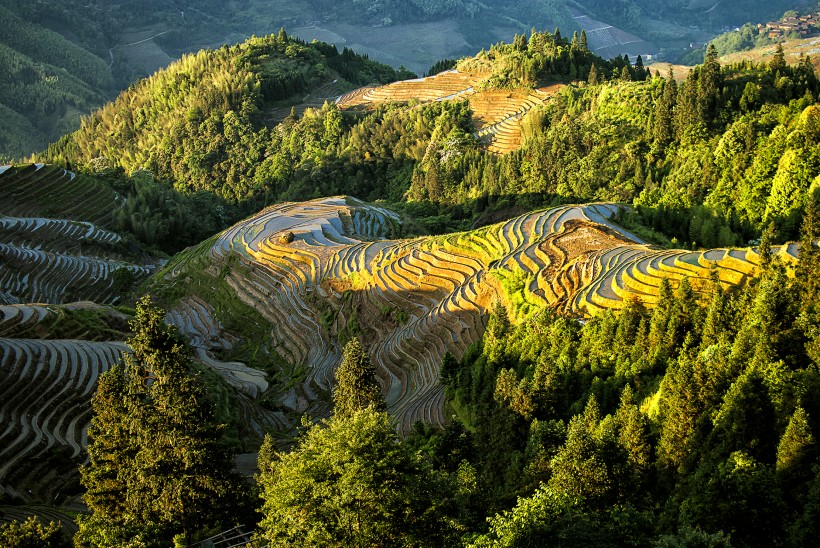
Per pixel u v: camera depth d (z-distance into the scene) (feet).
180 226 564.30
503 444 188.34
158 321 159.53
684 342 189.06
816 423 149.79
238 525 150.82
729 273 221.66
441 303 294.25
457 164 520.83
